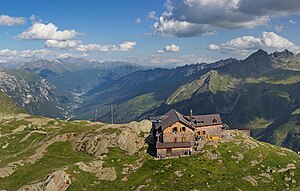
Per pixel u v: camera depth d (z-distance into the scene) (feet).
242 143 484.74
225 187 366.63
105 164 442.09
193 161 427.74
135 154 486.79
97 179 409.08
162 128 485.15
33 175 442.50
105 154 495.82
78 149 532.32
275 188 380.37
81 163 430.61
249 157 448.65
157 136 491.31
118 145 513.04
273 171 416.26
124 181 399.85
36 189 386.11
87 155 508.94
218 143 483.51
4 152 565.94
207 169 414.21
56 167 460.14
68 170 409.49
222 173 409.49
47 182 391.45
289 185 389.60
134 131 534.78
